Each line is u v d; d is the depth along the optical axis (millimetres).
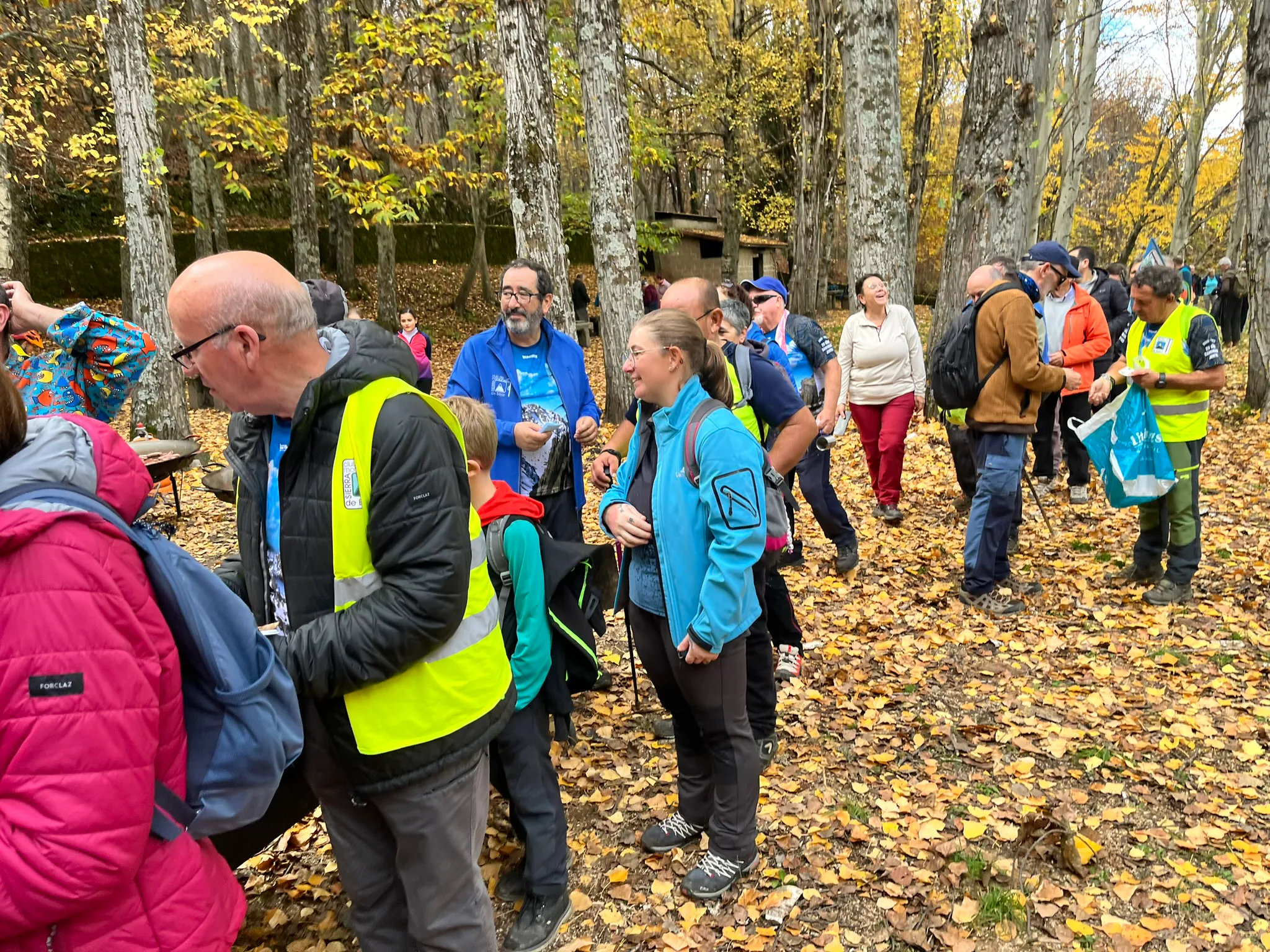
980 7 8953
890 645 4609
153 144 8773
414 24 12586
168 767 1411
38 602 1211
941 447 8883
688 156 29203
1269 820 3012
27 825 1200
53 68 13672
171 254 9117
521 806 2607
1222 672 4086
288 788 2338
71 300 22438
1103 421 4824
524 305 3795
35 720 1202
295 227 14742
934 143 29016
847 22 9055
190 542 6812
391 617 1651
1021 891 2688
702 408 2490
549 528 3943
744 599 2428
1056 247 6445
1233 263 18641
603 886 2840
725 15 25344
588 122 9195
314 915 2758
